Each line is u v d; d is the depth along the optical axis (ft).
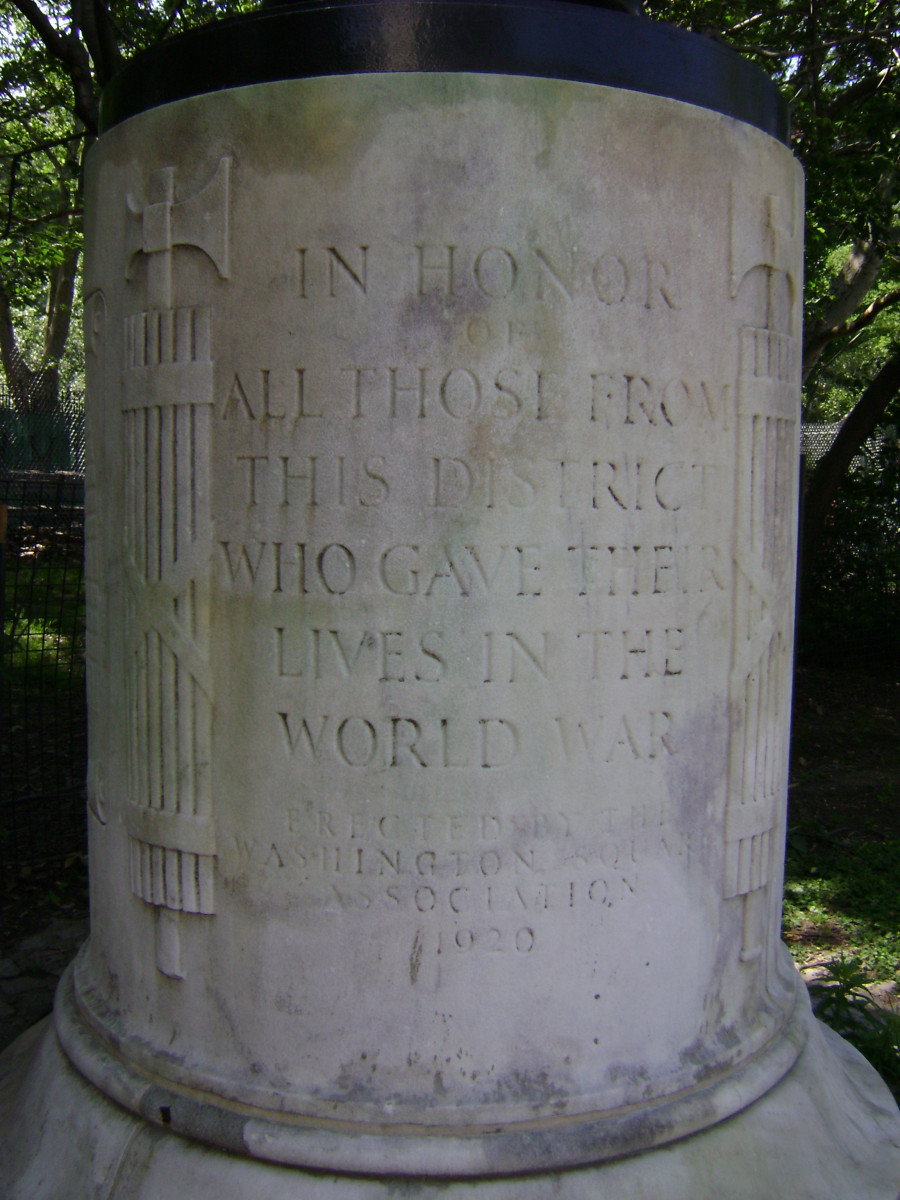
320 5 7.64
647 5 28.45
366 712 7.87
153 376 8.26
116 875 9.12
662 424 8.17
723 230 8.38
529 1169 7.77
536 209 7.67
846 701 31.22
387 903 7.95
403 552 7.75
